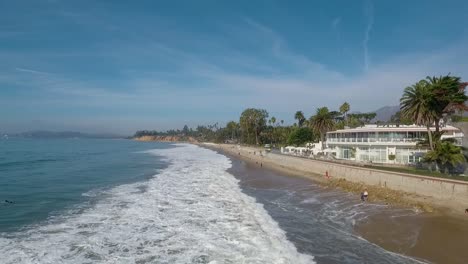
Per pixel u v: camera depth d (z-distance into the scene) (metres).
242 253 17.31
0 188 36.09
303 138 90.69
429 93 39.19
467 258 17.16
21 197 31.11
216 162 74.00
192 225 22.02
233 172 54.28
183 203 28.42
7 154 92.62
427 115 39.88
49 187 36.72
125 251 17.53
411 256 17.41
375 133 51.31
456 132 49.88
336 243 19.19
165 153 110.38
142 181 41.25
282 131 123.31
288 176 49.66
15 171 52.00
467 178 30.09
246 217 24.11
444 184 27.59
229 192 34.16
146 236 19.80
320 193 34.97
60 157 83.25
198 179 43.47
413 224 23.00
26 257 16.59
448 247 18.64
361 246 18.77
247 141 143.50
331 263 16.39
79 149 127.81
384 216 25.12
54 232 20.47
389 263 16.48
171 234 20.19
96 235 19.94
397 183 32.69
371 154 51.97
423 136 48.69
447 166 36.38
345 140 59.25
